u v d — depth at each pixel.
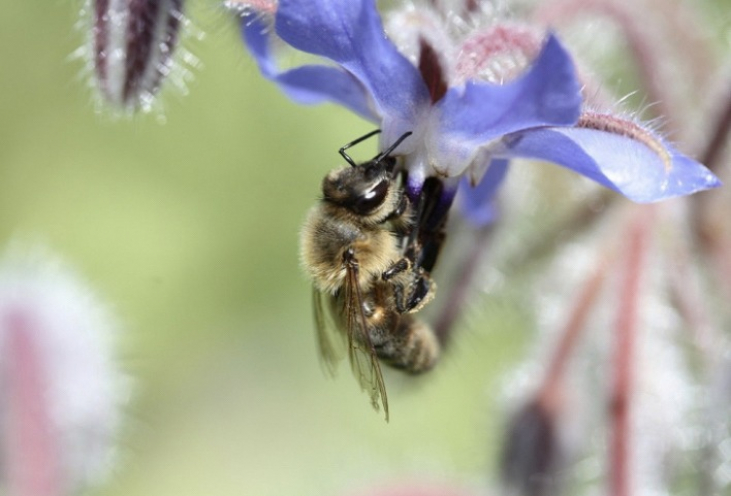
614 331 0.17
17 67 0.21
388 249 0.16
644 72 0.17
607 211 0.17
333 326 0.16
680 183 0.14
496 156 0.15
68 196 0.21
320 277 0.16
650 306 0.17
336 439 0.22
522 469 0.17
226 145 0.21
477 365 0.21
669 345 0.17
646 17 0.17
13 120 0.21
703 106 0.17
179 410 0.22
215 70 0.21
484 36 0.15
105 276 0.21
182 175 0.21
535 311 0.18
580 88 0.15
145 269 0.21
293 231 0.21
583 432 0.17
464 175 0.15
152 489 0.22
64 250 0.21
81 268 0.21
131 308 0.21
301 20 0.15
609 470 0.16
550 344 0.17
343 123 0.21
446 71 0.15
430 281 0.16
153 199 0.21
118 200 0.21
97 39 0.15
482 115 0.15
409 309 0.16
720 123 0.17
